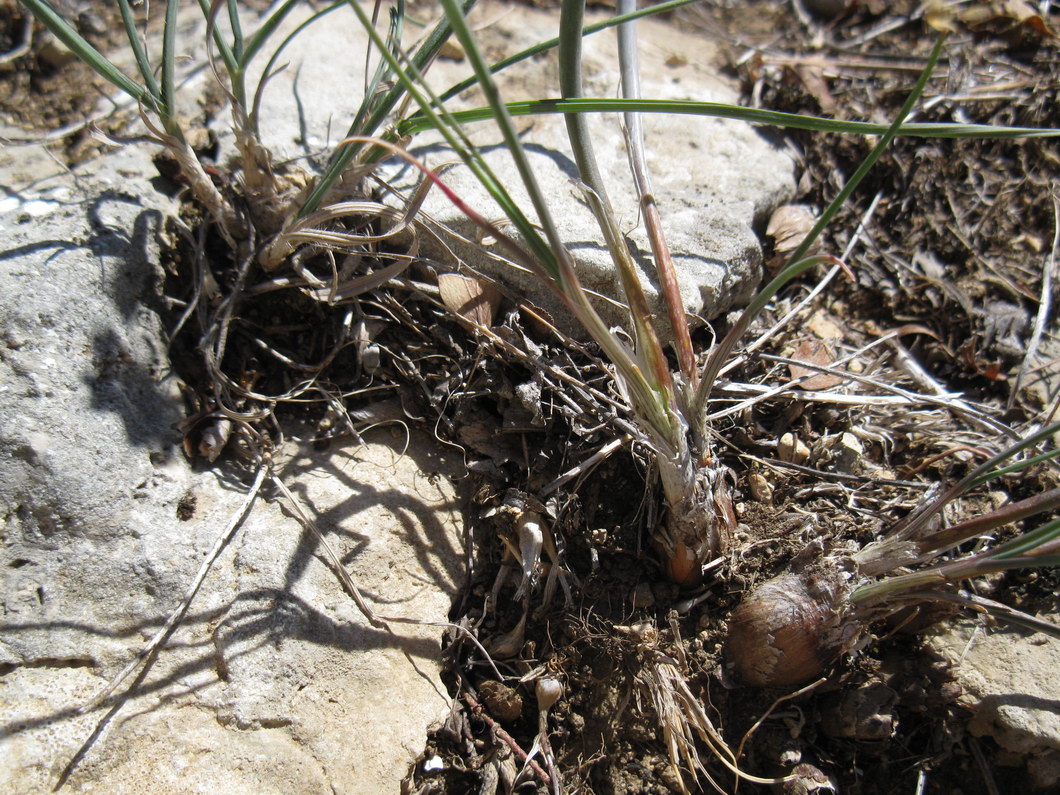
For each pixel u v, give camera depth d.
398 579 0.18
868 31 0.28
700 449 0.17
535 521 0.19
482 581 0.19
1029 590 0.19
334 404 0.19
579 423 0.19
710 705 0.18
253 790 0.16
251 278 0.20
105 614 0.17
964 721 0.18
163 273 0.19
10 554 0.17
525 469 0.19
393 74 0.19
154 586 0.17
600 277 0.20
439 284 0.19
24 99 0.23
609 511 0.20
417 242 0.19
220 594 0.17
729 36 0.28
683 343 0.16
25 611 0.16
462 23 0.12
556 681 0.18
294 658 0.17
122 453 0.18
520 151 0.13
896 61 0.27
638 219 0.21
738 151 0.24
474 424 0.20
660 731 0.18
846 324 0.23
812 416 0.21
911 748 0.18
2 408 0.17
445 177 0.21
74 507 0.17
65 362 0.18
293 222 0.18
